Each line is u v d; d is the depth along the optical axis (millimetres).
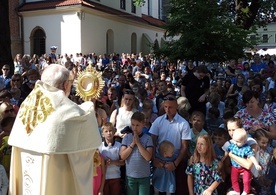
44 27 22984
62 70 2686
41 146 2412
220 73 12922
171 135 4559
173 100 4590
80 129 2502
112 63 17531
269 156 4309
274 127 4539
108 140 4543
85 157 2592
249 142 4145
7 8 10633
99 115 4938
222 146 4535
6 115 4539
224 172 4312
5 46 10586
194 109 6672
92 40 23203
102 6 25016
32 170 2537
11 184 2701
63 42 22453
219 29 10703
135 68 14234
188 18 11094
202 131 4871
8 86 8203
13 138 2631
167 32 11883
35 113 2533
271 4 16359
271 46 49125
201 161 4090
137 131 4297
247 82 9305
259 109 4801
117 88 8570
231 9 17719
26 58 12047
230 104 7090
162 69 15195
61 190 2510
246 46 11180
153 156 4516
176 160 4395
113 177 4551
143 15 33500
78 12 21906
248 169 3957
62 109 2467
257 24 18859
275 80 9961
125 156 4355
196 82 6668
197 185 4090
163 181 4480
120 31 27000
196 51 10797
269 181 4195
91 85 3260
